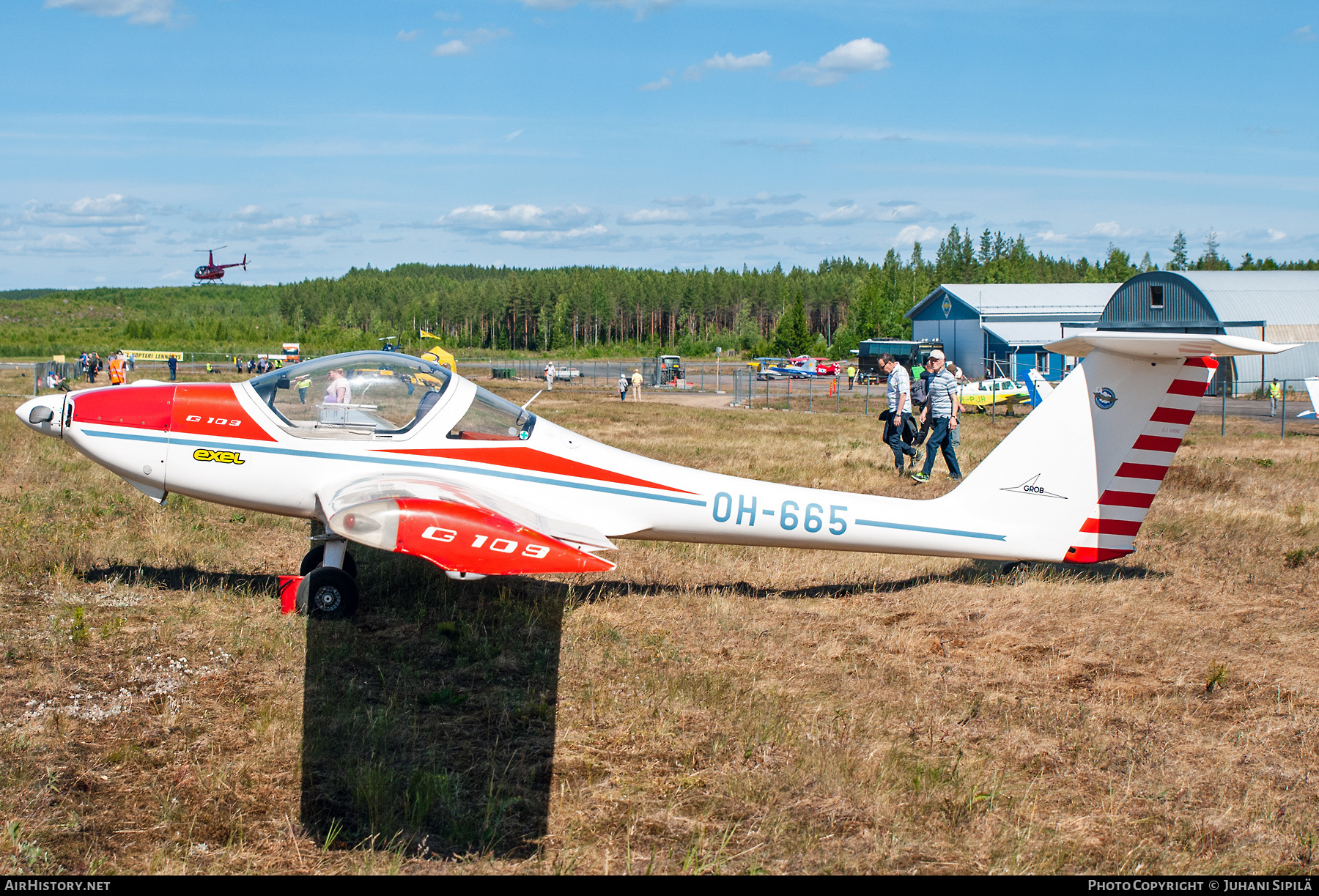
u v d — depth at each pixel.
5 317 184.38
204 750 4.45
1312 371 39.84
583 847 3.77
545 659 5.84
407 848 3.73
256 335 134.00
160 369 57.84
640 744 4.71
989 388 30.47
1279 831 4.00
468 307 164.38
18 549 7.76
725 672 5.75
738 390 38.62
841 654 6.13
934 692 5.49
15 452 13.73
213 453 6.74
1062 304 53.66
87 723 4.66
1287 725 5.04
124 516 9.56
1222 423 21.25
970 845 3.86
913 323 59.84
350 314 173.00
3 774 4.06
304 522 9.86
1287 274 43.94
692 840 3.86
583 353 139.62
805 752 4.60
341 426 6.79
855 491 12.13
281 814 3.93
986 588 7.61
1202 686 5.61
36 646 5.63
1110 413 7.18
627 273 172.50
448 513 5.30
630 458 7.15
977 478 7.32
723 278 158.50
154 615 6.36
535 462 6.96
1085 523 7.31
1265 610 7.09
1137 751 4.72
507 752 4.60
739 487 7.16
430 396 6.92
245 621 6.28
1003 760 4.63
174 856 3.58
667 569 8.26
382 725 4.73
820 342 115.94
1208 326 40.44
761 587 7.82
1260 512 10.51
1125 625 6.73
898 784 4.31
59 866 3.46
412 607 6.84
